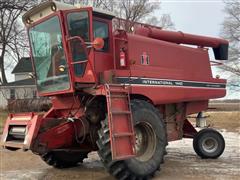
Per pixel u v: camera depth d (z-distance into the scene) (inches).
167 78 345.1
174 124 380.5
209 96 397.7
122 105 283.7
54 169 358.6
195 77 382.0
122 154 270.8
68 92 302.5
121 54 311.7
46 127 298.8
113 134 268.1
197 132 412.5
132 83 312.0
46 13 310.8
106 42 314.2
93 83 298.5
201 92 386.9
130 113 283.9
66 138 311.7
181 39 397.7
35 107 1061.8
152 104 330.0
